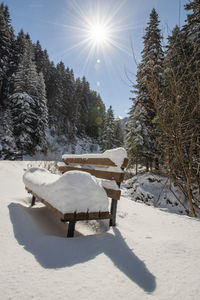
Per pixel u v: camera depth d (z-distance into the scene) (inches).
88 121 2055.9
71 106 1696.6
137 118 497.7
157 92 107.0
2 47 1058.1
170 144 114.8
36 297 37.8
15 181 208.8
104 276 46.7
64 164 153.7
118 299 38.8
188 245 65.8
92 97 2171.5
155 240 70.9
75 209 68.9
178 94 104.1
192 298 39.9
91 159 108.7
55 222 93.2
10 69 1210.0
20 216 86.7
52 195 75.6
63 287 41.5
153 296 40.3
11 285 41.0
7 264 49.4
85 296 39.0
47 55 1774.1
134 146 499.5
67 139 1512.1
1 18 1106.1
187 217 105.3
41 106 1016.2
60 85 1515.7
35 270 47.5
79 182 71.4
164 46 104.9
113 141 1269.7
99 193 75.4
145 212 114.0
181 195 281.4
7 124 848.9
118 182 86.7
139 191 341.1
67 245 62.7
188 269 51.1
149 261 55.1
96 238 70.8
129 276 47.5
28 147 909.2
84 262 53.0
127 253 59.6
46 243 62.9
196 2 98.2
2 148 662.5
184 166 110.5
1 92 1121.4
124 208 121.8
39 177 109.0
